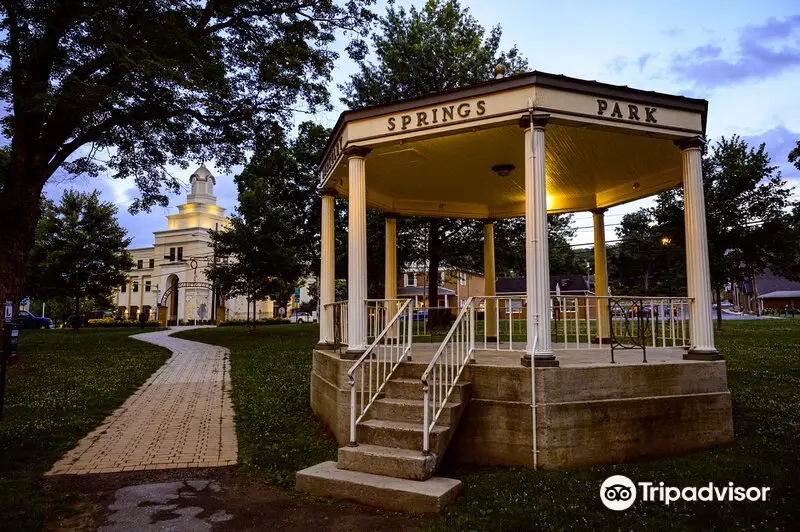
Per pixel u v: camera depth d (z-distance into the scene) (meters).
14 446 6.87
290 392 10.80
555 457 5.86
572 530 4.32
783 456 6.12
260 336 26.08
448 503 4.81
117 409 9.59
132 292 62.88
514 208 12.50
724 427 6.68
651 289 46.22
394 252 11.89
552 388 5.96
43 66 13.59
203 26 15.02
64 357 16.80
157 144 16.66
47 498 5.11
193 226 57.84
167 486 5.57
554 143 8.14
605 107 6.83
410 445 5.50
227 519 4.67
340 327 8.52
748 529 4.35
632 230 47.16
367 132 7.62
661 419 6.36
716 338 19.42
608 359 7.02
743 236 21.06
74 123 14.47
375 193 11.20
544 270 6.24
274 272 25.56
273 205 26.06
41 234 31.11
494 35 22.14
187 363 16.31
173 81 12.44
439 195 11.69
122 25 12.62
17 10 12.42
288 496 5.22
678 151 8.55
